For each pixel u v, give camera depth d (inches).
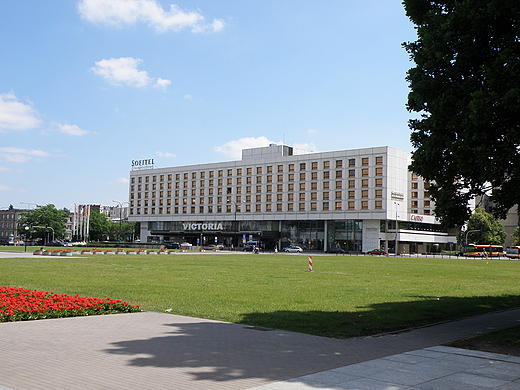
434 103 527.5
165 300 687.1
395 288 953.5
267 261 2116.1
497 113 473.7
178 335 439.8
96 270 1300.4
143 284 914.7
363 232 4020.7
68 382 284.8
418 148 569.6
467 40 502.0
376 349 398.3
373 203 3922.2
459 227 569.3
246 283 986.7
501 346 417.4
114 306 585.6
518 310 669.9
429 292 888.9
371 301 728.3
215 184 4906.5
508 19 487.5
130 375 303.3
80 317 527.5
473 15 486.6
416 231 4141.2
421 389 283.6
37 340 401.4
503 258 3885.3
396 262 2374.5
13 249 3412.9
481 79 510.9
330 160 4160.9
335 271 1489.9
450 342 432.5
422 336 463.2
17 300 578.9
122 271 1282.0
